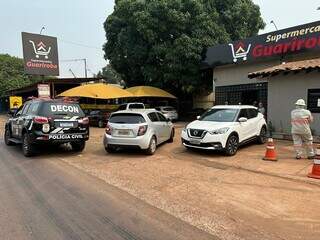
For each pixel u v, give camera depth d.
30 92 42.72
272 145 10.70
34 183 7.98
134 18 28.00
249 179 8.32
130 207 6.27
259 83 21.31
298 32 18.55
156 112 13.13
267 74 15.97
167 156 11.55
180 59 26.53
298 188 7.52
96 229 5.25
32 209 6.16
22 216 5.81
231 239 4.89
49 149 13.20
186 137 11.82
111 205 6.38
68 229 5.25
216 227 5.34
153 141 12.02
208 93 29.78
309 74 15.21
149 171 9.28
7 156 11.72
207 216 5.82
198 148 11.56
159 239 4.89
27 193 7.14
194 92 29.42
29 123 11.30
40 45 24.73
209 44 25.70
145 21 27.25
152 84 30.41
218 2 29.78
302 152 11.28
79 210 6.11
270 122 16.77
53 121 11.19
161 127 13.05
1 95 58.69
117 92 25.23
